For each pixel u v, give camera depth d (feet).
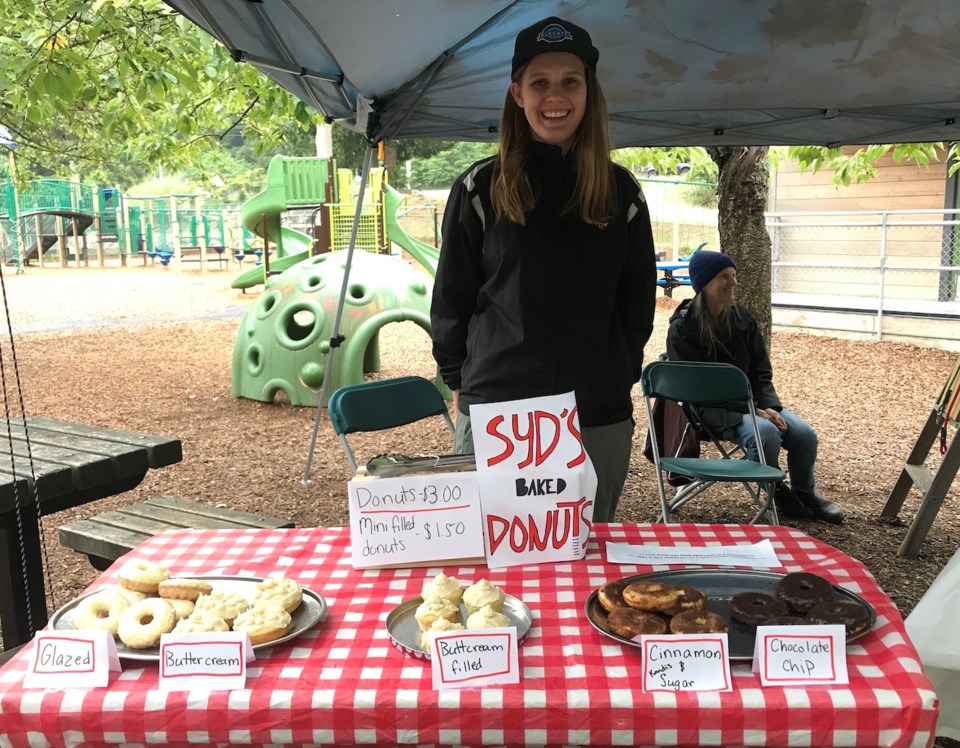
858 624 5.47
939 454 22.93
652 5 13.00
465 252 9.45
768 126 18.72
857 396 29.63
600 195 8.81
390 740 4.98
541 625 5.86
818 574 6.67
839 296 45.11
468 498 6.98
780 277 47.78
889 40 13.74
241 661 5.11
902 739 4.80
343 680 5.14
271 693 4.99
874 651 5.41
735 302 17.17
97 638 5.22
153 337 46.06
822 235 46.44
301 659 5.43
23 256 90.27
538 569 6.84
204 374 35.63
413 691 4.98
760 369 17.33
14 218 85.30
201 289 70.28
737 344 17.02
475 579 6.69
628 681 5.08
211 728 4.98
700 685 4.99
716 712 4.83
